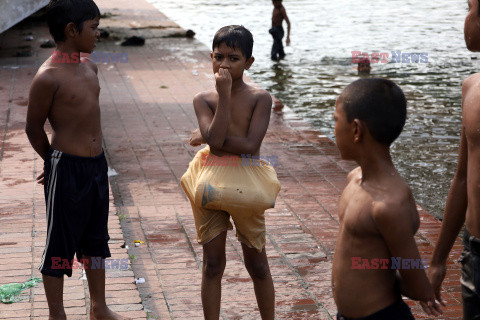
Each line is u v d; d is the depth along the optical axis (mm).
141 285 4324
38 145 3311
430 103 10727
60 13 3141
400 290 2334
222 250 3252
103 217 3473
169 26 19156
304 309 4016
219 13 23094
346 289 2309
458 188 2539
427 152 8227
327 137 8438
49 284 3350
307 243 5047
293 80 12664
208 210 3188
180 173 6898
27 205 5441
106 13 21438
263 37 17750
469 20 2332
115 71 12734
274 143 8125
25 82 10938
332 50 15844
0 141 7535
